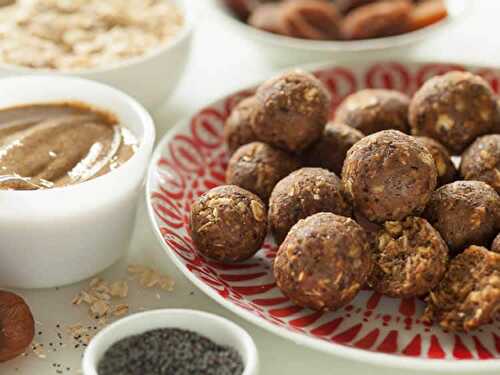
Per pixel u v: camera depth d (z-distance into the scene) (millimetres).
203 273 336
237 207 343
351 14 521
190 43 453
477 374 309
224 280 342
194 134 416
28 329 309
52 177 342
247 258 350
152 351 297
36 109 380
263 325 305
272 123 370
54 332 328
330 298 315
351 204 344
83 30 466
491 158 362
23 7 486
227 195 347
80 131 365
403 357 295
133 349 298
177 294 349
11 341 305
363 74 462
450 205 340
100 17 476
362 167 332
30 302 343
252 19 531
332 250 312
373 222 341
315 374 314
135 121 370
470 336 319
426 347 313
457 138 379
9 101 380
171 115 468
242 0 543
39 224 326
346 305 334
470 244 339
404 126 403
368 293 341
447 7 538
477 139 375
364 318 328
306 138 373
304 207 342
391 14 500
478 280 320
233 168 378
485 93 381
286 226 343
